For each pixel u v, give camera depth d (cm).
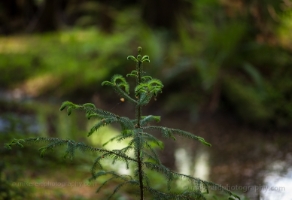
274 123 894
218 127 920
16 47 1678
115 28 1728
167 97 1088
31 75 1424
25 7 2169
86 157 622
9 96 1263
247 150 756
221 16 1153
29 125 775
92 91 1229
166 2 1437
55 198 475
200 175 622
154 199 262
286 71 1022
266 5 1080
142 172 262
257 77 978
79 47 1443
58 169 589
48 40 1681
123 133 259
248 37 1102
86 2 2108
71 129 843
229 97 984
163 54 1202
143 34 1236
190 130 914
